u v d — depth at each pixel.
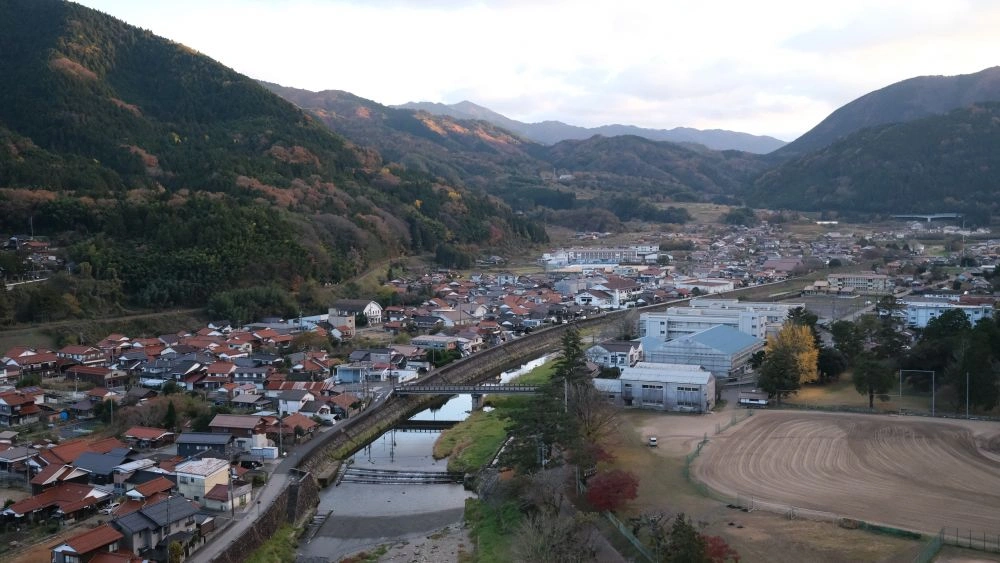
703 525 71.12
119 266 180.12
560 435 85.69
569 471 82.44
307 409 115.19
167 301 178.38
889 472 87.56
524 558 66.81
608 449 96.19
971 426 104.25
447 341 169.38
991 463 89.81
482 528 80.25
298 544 79.31
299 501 86.38
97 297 168.25
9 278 166.62
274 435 103.81
